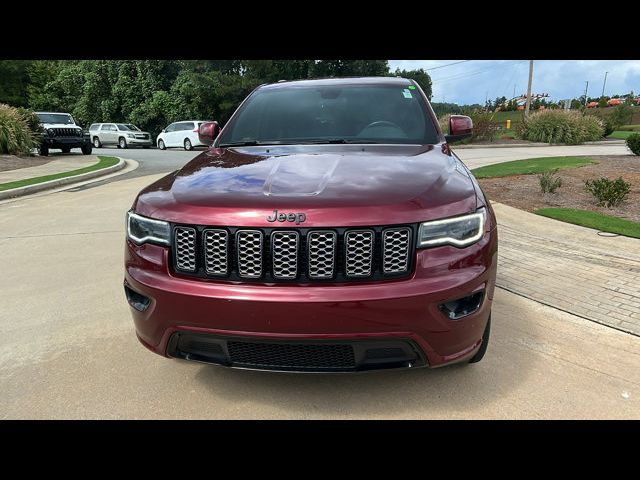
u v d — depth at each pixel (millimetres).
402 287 2211
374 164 2781
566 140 25125
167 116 36406
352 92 3965
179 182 2760
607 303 3951
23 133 18031
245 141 3682
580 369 2967
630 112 53625
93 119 39312
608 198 7402
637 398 2662
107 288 4465
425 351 2291
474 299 2389
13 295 4328
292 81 4336
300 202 2275
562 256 5176
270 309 2201
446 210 2316
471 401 2658
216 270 2338
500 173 11320
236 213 2289
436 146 3307
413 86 4066
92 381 2920
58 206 8703
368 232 2225
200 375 2971
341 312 2172
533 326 3562
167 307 2383
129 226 2672
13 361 3168
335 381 2871
